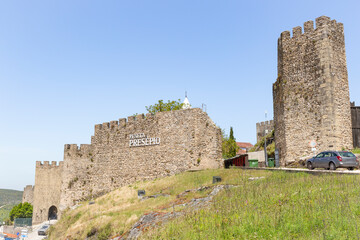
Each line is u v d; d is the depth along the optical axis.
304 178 22.58
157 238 15.66
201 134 41.56
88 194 50.12
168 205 27.55
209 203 21.73
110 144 49.34
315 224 12.95
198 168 40.69
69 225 39.31
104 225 28.80
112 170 48.38
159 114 44.81
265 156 49.66
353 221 12.47
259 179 26.91
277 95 41.94
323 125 35.34
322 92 35.88
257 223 13.95
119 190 43.88
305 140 36.72
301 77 37.94
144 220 24.11
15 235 54.12
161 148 43.88
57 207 55.72
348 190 16.92
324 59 36.09
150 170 44.38
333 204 14.72
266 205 16.75
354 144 36.81
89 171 50.88
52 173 57.28
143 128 46.09
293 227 12.91
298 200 16.44
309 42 37.69
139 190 38.12
